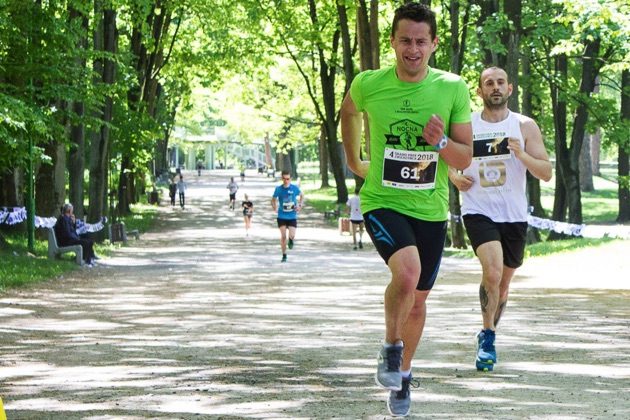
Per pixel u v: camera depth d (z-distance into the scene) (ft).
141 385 28.22
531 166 30.22
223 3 149.38
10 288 64.54
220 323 44.96
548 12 115.96
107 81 107.65
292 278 73.82
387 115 21.74
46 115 80.23
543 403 24.97
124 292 62.85
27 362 33.35
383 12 146.72
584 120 129.90
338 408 24.39
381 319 46.34
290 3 153.99
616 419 22.91
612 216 207.82
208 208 217.97
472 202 31.07
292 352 35.01
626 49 111.04
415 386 26.21
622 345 36.17
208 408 24.54
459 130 21.83
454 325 42.88
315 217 190.60
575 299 54.29
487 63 112.78
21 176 109.19
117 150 134.31
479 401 25.26
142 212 192.44
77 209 109.40
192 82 192.54
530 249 96.22
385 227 21.65
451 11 111.55
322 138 275.18
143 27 108.17
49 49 79.10
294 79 213.87
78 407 25.02
